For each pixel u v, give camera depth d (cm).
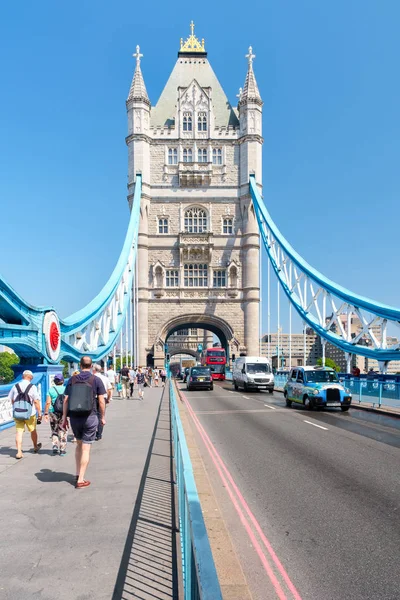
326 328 4431
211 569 294
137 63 6625
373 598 509
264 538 679
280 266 5906
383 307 3469
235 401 2881
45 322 2067
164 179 6512
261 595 518
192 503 410
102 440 1410
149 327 6259
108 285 4106
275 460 1183
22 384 1174
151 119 6831
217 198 6494
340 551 631
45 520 710
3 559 577
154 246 6388
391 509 801
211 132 6588
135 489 873
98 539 638
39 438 1442
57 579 527
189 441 1423
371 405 2388
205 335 11912
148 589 505
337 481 980
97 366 1563
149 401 2841
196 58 7250
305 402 2333
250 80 6612
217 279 6384
